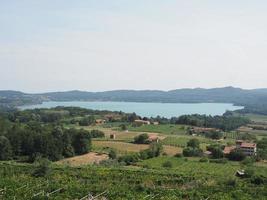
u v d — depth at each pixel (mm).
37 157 128125
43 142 134375
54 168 102438
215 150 145625
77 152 145125
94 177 91875
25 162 131000
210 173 108250
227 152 146250
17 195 69312
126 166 120500
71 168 103812
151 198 71750
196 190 80812
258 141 176500
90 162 128625
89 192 73688
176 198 72688
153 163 128750
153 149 145750
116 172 99750
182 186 87500
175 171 109250
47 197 68688
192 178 96062
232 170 119125
